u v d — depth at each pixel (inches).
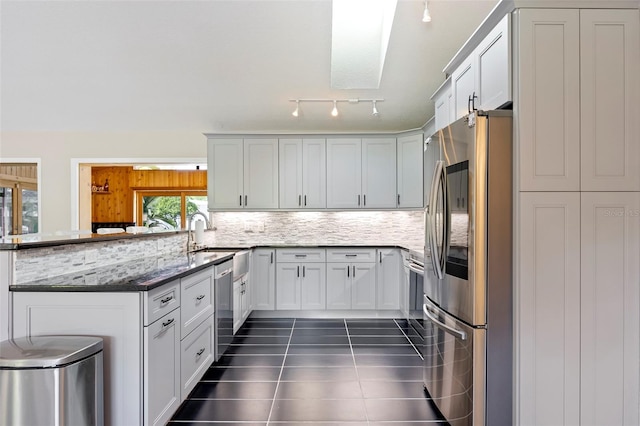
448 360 85.4
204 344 107.9
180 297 89.4
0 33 126.1
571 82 73.6
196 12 118.2
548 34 73.6
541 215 73.7
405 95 162.1
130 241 114.3
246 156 195.8
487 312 74.7
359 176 194.1
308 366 120.5
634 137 74.1
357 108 175.9
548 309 73.7
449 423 86.4
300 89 159.9
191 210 327.9
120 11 117.6
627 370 73.7
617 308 74.0
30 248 76.0
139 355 71.2
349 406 95.0
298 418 89.4
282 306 181.9
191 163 207.0
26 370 59.3
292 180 195.0
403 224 205.0
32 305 72.1
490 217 74.6
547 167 73.6
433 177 96.6
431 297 97.1
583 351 73.8
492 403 74.8
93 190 318.7
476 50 90.2
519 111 73.4
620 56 73.9
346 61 149.4
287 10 117.3
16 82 157.4
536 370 73.7
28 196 231.0
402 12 113.4
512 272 74.8
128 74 151.4
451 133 84.8
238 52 136.3
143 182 322.3
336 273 181.8
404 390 103.7
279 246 182.5
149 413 72.0
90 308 71.8
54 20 121.2
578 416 73.7
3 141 207.0
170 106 177.8
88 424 64.4
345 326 167.5
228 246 175.3
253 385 106.8
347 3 140.3
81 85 160.2
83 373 63.6
